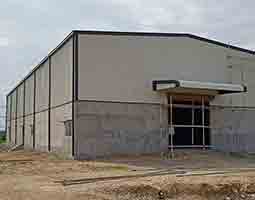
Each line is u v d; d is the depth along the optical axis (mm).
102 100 24344
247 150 28688
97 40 24594
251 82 29531
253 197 14922
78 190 14055
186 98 26844
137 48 25625
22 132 43469
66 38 25656
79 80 23969
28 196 13188
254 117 29297
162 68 26281
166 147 25688
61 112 26797
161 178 15680
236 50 29156
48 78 31109
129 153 24641
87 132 23781
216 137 27656
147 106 25469
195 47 27547
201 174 17031
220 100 28094
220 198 14609
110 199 13453
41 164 21188
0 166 20531
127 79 25141
